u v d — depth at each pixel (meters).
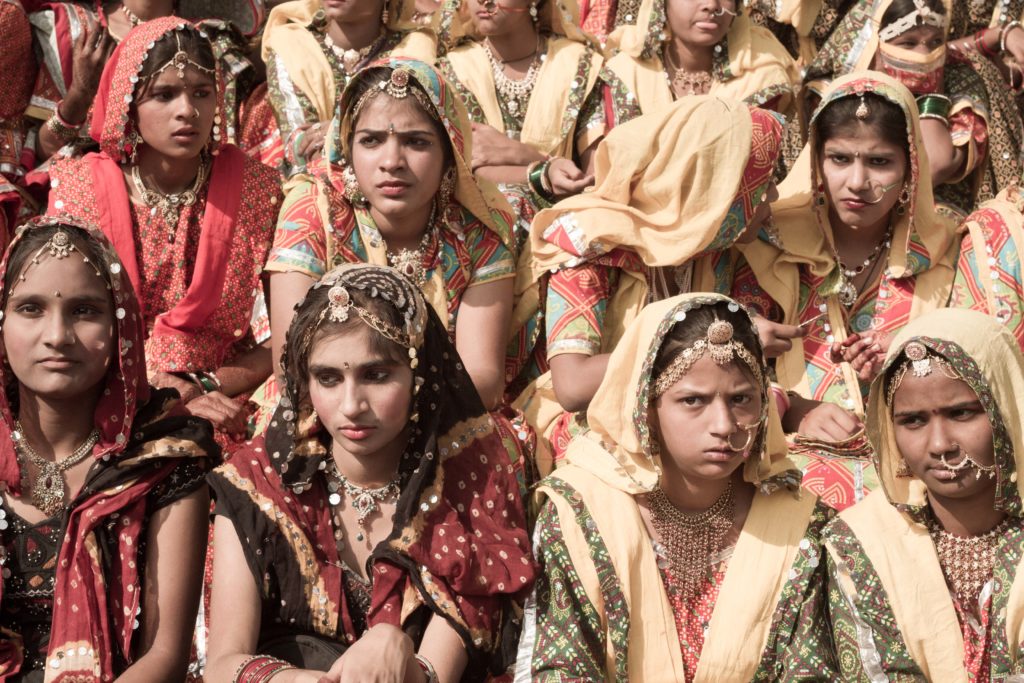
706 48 5.89
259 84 6.69
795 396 4.80
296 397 3.70
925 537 3.76
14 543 3.72
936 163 5.78
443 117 4.61
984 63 6.08
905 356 3.71
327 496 3.74
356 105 4.64
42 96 5.95
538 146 5.77
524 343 5.00
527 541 3.80
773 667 3.76
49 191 5.36
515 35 5.89
